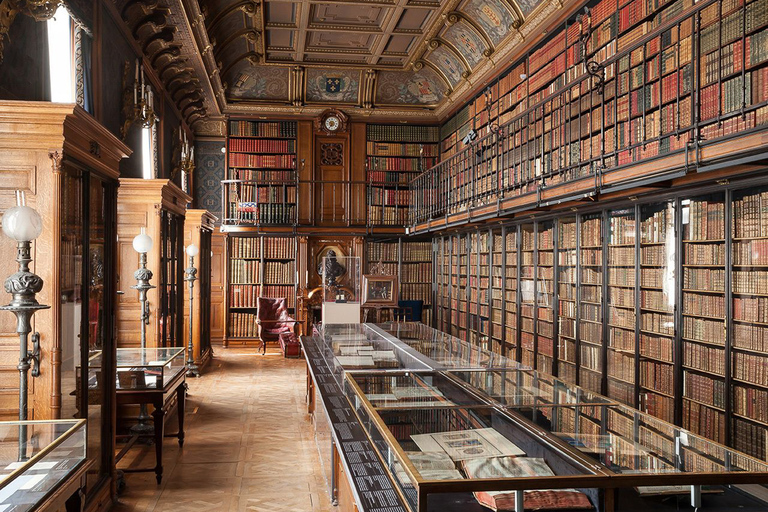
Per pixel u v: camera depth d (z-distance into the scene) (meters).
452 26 10.57
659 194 5.60
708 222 4.99
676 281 5.36
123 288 6.91
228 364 11.01
